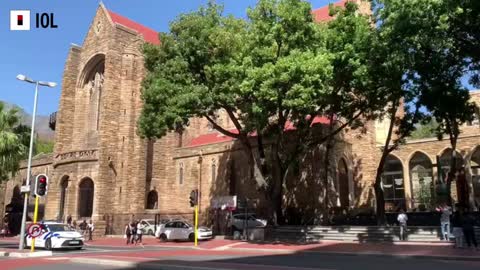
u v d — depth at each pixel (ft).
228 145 147.74
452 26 74.64
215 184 149.28
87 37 172.35
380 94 95.61
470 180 120.78
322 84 83.46
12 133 107.65
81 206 150.00
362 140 139.95
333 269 46.55
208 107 94.68
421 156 132.87
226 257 64.80
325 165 113.70
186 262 54.19
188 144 172.14
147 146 159.74
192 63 95.50
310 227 100.01
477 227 79.87
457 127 97.71
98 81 171.83
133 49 162.81
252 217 119.03
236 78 88.33
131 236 117.70
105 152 150.30
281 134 101.14
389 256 64.28
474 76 87.97
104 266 52.54
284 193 127.85
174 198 161.68
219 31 90.99
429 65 82.43
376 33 83.87
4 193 191.72
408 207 130.21
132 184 152.97
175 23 98.22
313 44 91.30
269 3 89.35
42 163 184.75
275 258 62.59
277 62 82.43
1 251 74.23
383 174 138.21
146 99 96.37
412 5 72.13
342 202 133.08
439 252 64.28
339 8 92.99
